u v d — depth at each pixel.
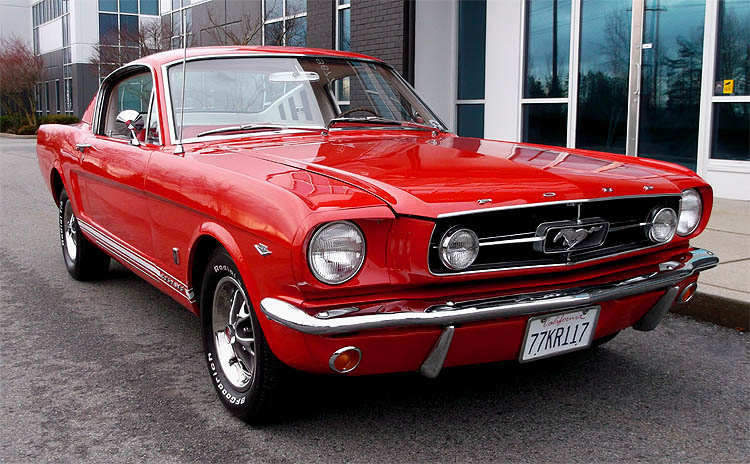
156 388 3.24
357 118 3.78
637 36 8.07
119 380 3.34
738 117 7.38
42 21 37.78
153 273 3.61
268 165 2.84
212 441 2.72
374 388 3.18
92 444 2.71
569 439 2.70
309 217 2.26
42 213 8.57
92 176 4.28
